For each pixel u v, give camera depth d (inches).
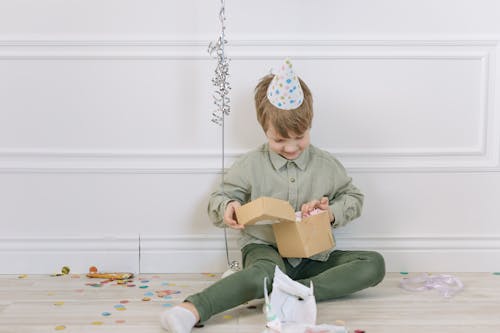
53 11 78.4
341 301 68.4
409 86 80.1
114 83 79.4
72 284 75.6
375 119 80.4
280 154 74.2
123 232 80.6
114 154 79.7
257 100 73.2
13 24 78.5
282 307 59.8
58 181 80.0
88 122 79.8
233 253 80.6
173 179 80.4
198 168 79.8
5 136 79.7
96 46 78.9
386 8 79.1
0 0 78.1
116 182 80.3
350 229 80.8
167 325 57.9
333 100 80.1
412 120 80.5
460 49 79.7
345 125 80.4
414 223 81.0
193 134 80.2
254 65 79.3
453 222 81.0
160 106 79.7
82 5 78.5
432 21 79.4
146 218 80.7
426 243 80.9
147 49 79.0
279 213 65.8
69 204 80.4
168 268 80.9
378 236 80.8
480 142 80.5
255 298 64.8
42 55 78.5
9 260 80.4
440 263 80.8
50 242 80.4
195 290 72.9
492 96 80.2
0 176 79.8
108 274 78.5
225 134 80.1
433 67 80.0
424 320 61.8
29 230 80.4
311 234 68.6
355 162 80.4
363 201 78.7
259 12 79.0
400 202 80.8
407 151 80.3
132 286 74.7
